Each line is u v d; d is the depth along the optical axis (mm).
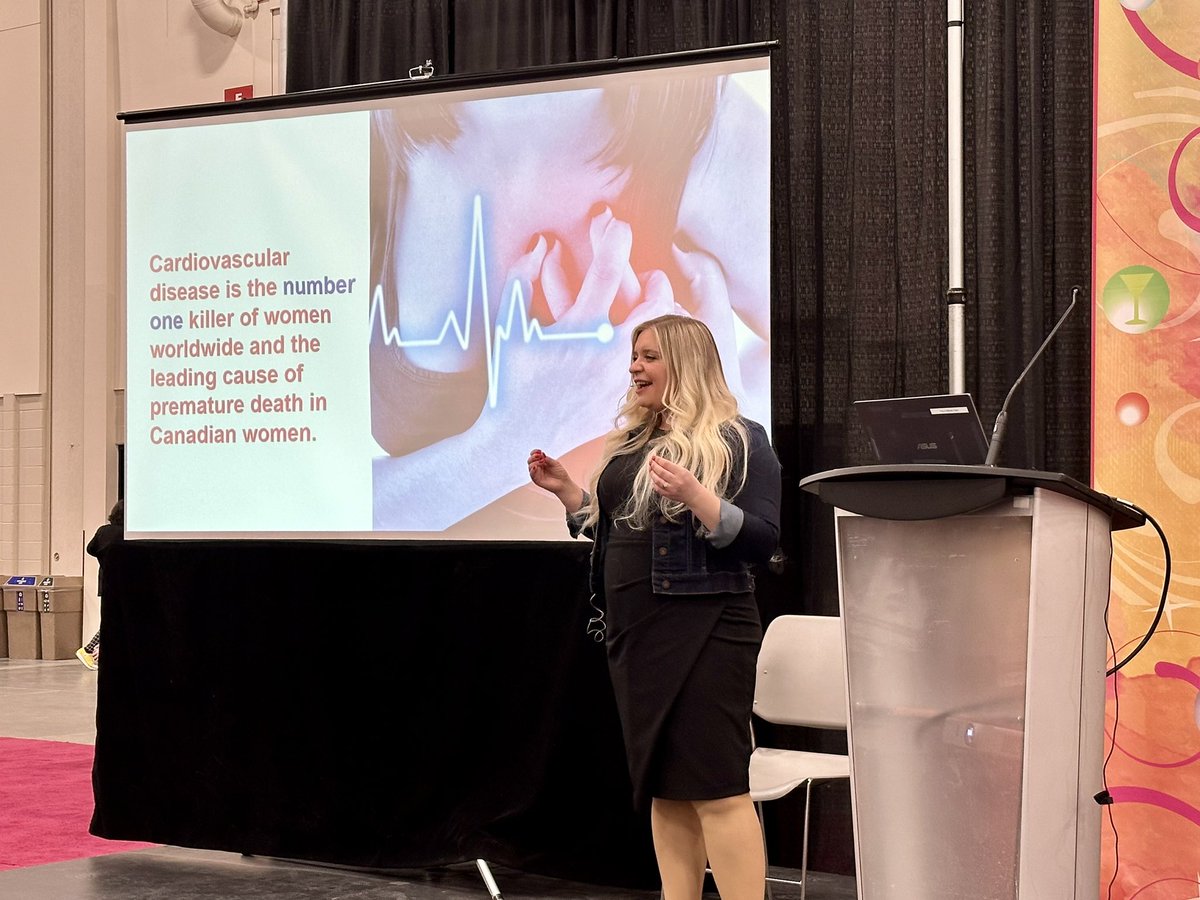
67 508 10281
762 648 3535
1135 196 3098
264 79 9109
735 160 3627
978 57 3740
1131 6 3104
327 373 3992
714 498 2324
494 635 3689
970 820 1850
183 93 9539
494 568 3701
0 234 10531
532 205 3832
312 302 4020
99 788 4027
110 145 9992
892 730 1920
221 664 3922
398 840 3717
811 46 4012
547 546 3656
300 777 3822
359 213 3990
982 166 3707
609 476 2578
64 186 10258
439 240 3912
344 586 3822
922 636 1902
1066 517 1881
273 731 3857
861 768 1945
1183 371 3045
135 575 4047
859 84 3896
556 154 3814
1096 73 3141
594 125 3777
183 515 4098
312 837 3797
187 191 4152
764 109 3602
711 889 3580
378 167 3980
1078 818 1927
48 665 9734
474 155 3895
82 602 10188
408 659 3752
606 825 3551
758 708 3500
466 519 3838
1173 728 3027
